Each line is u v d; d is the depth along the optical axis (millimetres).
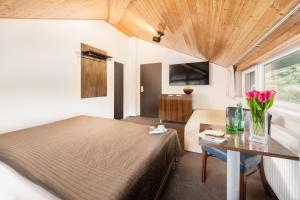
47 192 903
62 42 2963
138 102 5879
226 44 2479
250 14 1359
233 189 1276
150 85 5711
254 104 1202
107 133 1981
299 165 1130
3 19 2125
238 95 4113
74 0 2115
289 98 2006
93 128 2217
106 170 1094
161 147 1604
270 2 1113
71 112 3193
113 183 949
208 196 1665
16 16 2141
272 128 1705
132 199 961
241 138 1286
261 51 2318
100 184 939
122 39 5141
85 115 3244
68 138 1782
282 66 2154
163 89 5520
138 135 1902
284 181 1353
